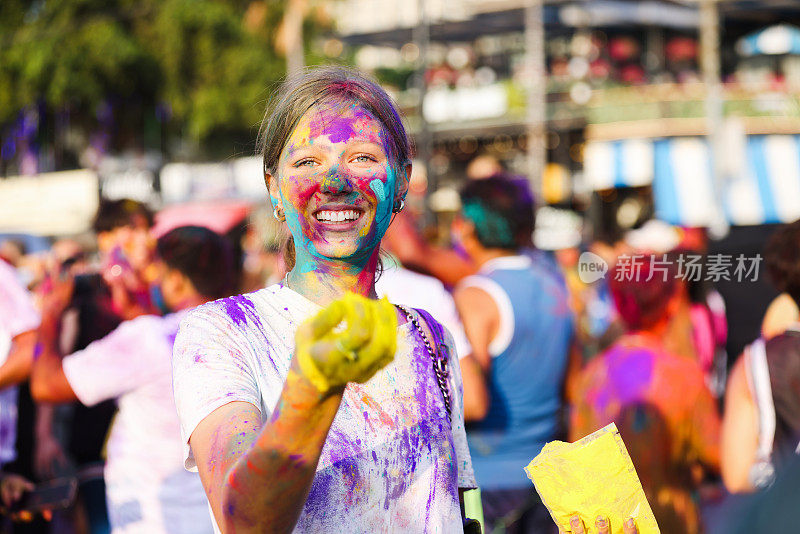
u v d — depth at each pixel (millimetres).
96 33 19703
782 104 14898
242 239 3379
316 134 1495
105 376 2848
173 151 23219
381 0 20844
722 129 13023
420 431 1467
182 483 2861
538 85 15234
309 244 1510
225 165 14336
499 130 16188
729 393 2680
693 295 4141
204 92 19938
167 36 19812
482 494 3170
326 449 1372
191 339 1391
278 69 19562
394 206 1631
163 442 2865
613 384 2664
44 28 19969
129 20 20469
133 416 2891
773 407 2559
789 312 3223
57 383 2836
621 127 15516
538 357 3207
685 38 17438
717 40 15977
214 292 3029
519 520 3186
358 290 1543
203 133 20391
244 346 1402
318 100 1522
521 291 3205
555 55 17688
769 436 2543
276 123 1555
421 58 15031
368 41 17500
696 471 2678
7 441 3646
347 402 1423
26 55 19797
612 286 2838
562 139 16531
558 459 1542
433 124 16484
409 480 1429
